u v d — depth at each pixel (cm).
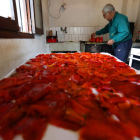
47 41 289
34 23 174
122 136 30
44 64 97
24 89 50
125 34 170
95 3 310
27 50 155
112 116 38
